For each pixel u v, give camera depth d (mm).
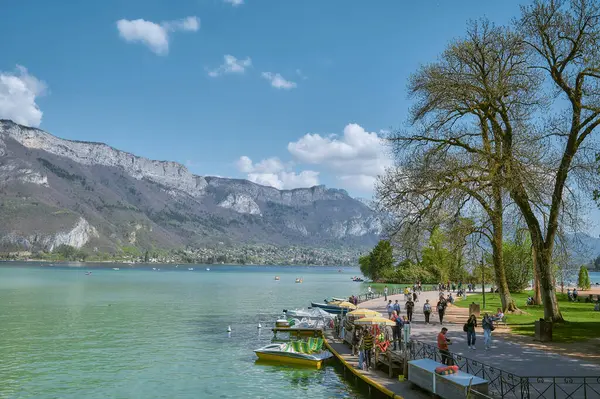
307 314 45031
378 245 157250
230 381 27781
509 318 43156
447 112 40062
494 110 37906
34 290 106438
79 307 70250
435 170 37594
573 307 55000
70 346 38750
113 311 65312
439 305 41969
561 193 35156
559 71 36281
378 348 27078
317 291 117000
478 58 39375
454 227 39500
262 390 25953
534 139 36312
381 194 41031
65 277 177125
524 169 34656
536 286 59469
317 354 32344
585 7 34438
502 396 17594
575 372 21750
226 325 51938
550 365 23250
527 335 33281
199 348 38094
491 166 36469
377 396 22859
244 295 101438
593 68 34125
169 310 67625
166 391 25875
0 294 94062
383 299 74812
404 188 39812
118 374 29547
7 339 41906
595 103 35156
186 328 49469
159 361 33219
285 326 45188
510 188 33906
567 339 30812
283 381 27688
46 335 44188
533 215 35812
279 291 116812
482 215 42219
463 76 38094
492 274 84062
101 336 43875
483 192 39000
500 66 38906
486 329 27969
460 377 18641
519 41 37281
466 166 36844
